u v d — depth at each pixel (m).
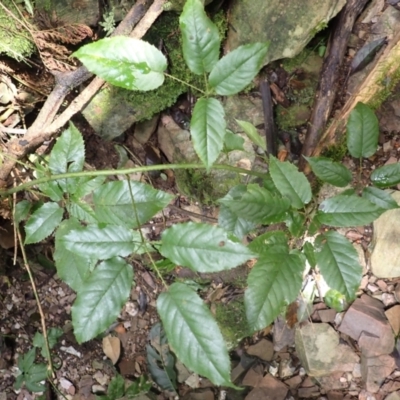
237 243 0.45
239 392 0.94
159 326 0.98
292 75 0.90
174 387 0.96
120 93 0.84
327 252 0.54
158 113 0.92
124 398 0.93
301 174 0.55
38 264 1.00
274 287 0.50
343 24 0.83
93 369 1.00
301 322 0.92
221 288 0.96
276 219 0.54
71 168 0.60
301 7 0.80
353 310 0.89
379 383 0.89
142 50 0.46
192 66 0.47
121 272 0.47
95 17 0.78
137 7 0.74
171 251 0.46
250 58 0.46
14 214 0.74
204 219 0.95
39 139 0.77
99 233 0.48
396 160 0.89
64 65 0.77
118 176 0.96
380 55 0.80
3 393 0.99
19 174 0.84
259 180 0.88
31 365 0.91
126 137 0.94
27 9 0.76
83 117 0.91
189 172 0.91
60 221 0.60
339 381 0.92
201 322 0.43
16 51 0.79
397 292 0.90
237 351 0.96
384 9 0.89
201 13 0.45
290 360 0.95
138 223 0.51
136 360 1.00
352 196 0.55
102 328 0.45
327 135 0.82
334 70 0.84
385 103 0.89
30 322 1.02
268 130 0.89
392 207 0.62
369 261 0.91
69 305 1.02
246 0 0.82
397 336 0.88
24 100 0.86
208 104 0.47
